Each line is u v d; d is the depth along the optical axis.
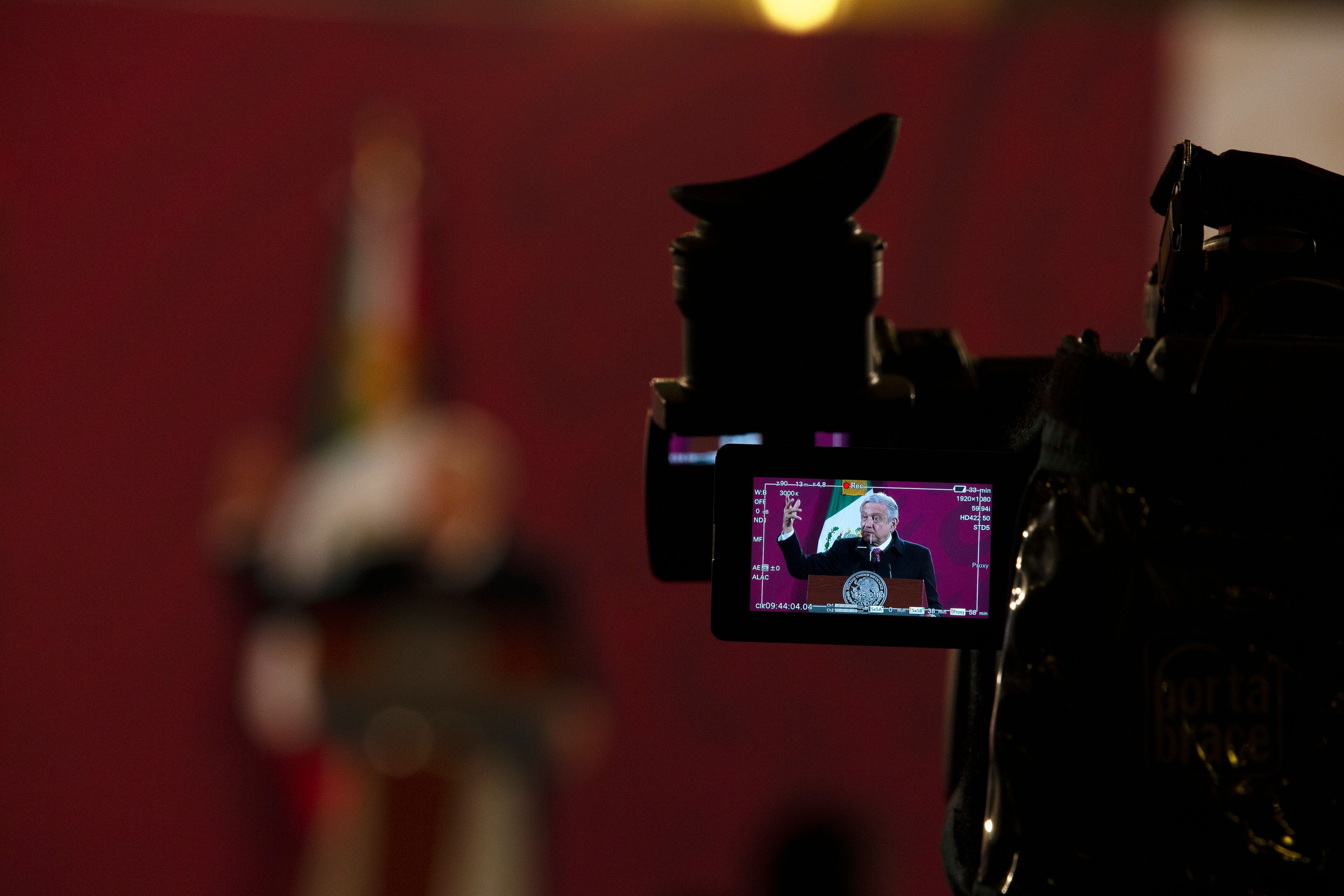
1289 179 1.23
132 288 5.45
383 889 5.58
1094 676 0.96
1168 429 0.96
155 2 5.39
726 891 5.64
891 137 1.24
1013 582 1.03
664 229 5.59
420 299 5.57
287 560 5.57
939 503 1.23
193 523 5.52
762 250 1.27
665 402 1.31
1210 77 5.36
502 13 5.52
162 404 5.49
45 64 5.36
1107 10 5.40
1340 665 0.93
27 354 5.39
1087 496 0.99
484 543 5.63
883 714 5.66
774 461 1.22
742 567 1.22
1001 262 5.49
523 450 5.66
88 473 5.45
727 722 5.68
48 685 5.43
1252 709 0.94
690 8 5.51
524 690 5.62
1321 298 1.11
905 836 5.62
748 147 5.54
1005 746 0.99
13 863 5.41
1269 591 0.94
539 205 5.58
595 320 5.63
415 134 5.53
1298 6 5.27
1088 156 5.45
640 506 5.68
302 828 5.58
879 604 1.22
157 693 5.50
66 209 5.40
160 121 5.44
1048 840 0.96
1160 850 0.94
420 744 5.62
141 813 5.50
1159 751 0.94
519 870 5.60
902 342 1.45
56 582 5.43
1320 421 0.95
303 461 5.56
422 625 5.61
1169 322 1.21
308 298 5.54
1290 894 0.92
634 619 5.68
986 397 1.41
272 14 5.47
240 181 5.49
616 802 5.67
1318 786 0.93
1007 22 5.43
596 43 5.53
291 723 5.56
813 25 5.48
